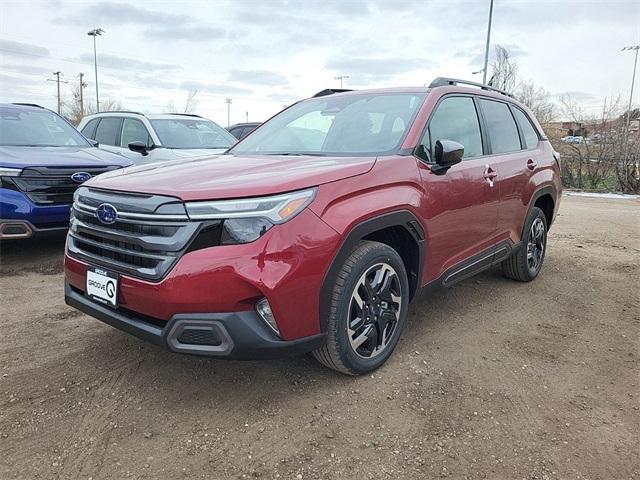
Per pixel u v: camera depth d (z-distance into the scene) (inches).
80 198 116.3
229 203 94.7
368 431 99.6
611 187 637.3
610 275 213.6
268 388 113.7
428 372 123.0
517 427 102.5
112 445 94.0
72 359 125.7
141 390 112.3
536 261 200.5
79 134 278.2
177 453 92.2
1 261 211.2
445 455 93.4
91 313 112.0
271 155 137.2
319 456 92.2
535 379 122.1
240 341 94.8
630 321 161.2
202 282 93.1
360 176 111.3
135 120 336.2
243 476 86.8
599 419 106.3
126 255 102.5
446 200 133.9
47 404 106.3
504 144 174.7
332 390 113.3
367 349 118.4
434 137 137.1
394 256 120.1
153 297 96.3
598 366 129.8
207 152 311.4
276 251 94.9
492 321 157.9
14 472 86.5
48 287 179.9
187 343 96.7
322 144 139.6
